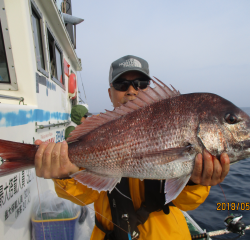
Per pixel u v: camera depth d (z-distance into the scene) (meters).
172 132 1.65
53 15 3.97
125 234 1.70
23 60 2.48
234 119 1.67
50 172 1.61
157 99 1.77
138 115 1.75
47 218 2.24
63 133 4.87
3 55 2.40
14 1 2.39
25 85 2.52
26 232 2.09
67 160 1.62
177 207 1.95
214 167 1.54
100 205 1.99
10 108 1.83
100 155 1.73
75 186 1.83
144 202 1.87
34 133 2.48
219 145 1.63
